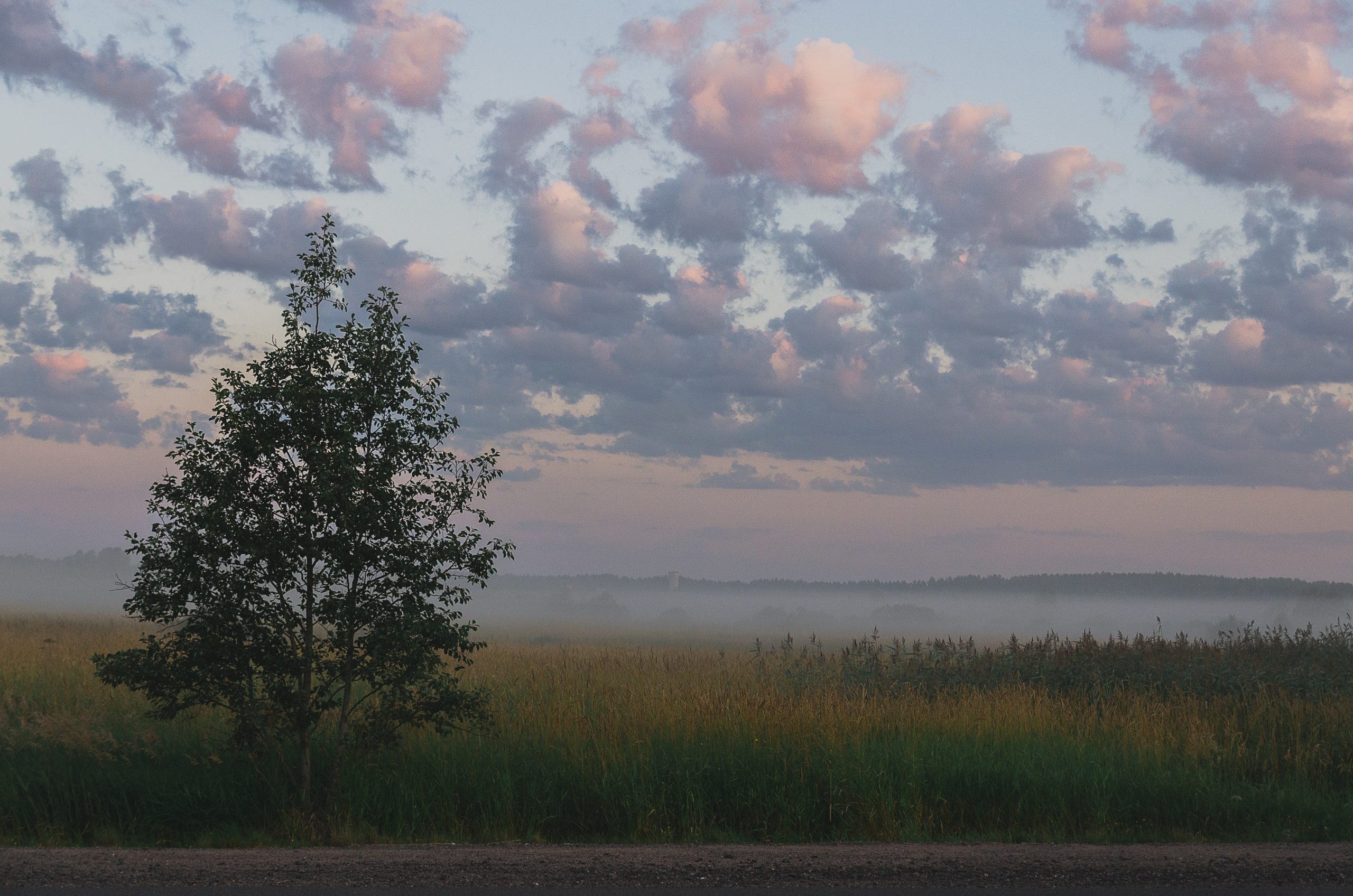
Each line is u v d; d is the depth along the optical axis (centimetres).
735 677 1973
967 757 1250
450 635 1160
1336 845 1004
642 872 843
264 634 1134
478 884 800
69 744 1249
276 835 1052
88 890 769
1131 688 1794
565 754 1237
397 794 1140
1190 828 1112
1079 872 853
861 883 816
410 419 1191
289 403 1139
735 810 1141
